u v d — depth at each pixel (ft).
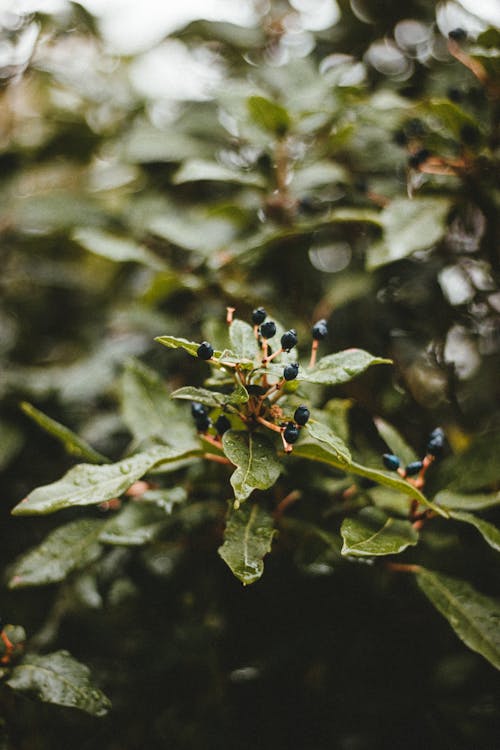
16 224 2.21
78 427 2.02
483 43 1.65
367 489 1.51
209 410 1.44
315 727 1.71
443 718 1.68
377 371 1.87
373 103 1.71
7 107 2.38
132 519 1.56
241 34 2.07
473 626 1.41
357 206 1.87
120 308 2.16
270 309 1.82
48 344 2.35
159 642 1.80
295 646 1.71
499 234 1.76
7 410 1.98
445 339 1.90
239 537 1.38
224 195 2.15
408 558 1.57
